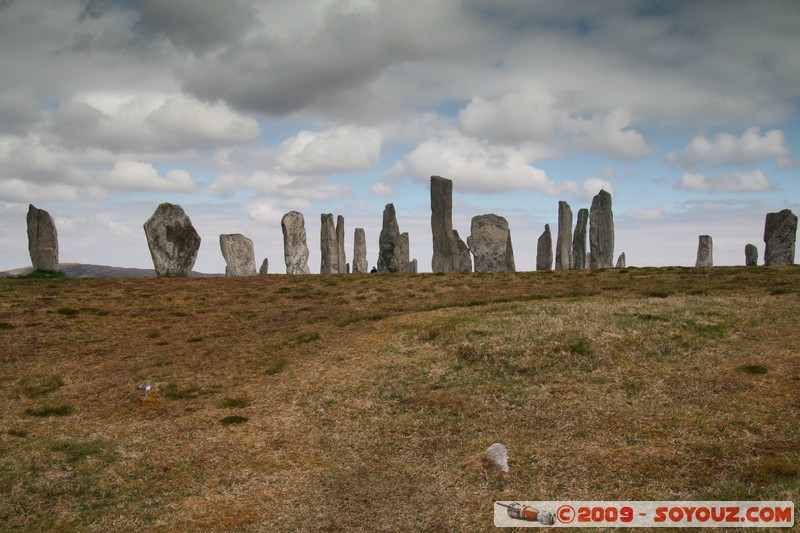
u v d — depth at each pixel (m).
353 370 22.75
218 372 23.28
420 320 28.67
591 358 21.66
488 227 60.91
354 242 61.88
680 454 14.62
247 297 37.53
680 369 20.34
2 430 17.62
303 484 14.98
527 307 29.34
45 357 25.27
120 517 13.30
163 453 16.39
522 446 15.84
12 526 12.67
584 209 58.44
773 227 49.47
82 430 17.84
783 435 15.09
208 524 13.17
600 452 15.09
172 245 47.28
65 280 42.59
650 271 43.75
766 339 22.67
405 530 12.73
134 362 24.59
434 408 19.03
